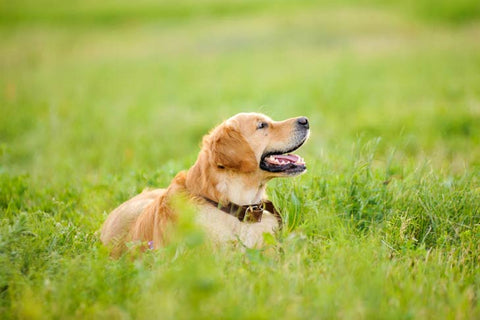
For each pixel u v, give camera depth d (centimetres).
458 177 673
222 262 463
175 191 552
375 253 483
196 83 2127
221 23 3981
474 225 555
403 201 595
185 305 380
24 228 505
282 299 403
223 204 536
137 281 436
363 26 3397
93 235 608
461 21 3366
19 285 439
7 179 779
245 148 539
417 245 547
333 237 531
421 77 1859
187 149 1145
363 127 1152
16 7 5066
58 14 4712
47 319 393
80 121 1434
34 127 1369
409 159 759
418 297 417
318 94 1641
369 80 1886
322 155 721
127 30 4097
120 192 745
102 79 2397
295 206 559
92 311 397
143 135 1257
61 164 1009
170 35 3747
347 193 606
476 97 1423
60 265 470
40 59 3108
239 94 1762
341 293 409
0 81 2334
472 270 481
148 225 563
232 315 370
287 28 3534
